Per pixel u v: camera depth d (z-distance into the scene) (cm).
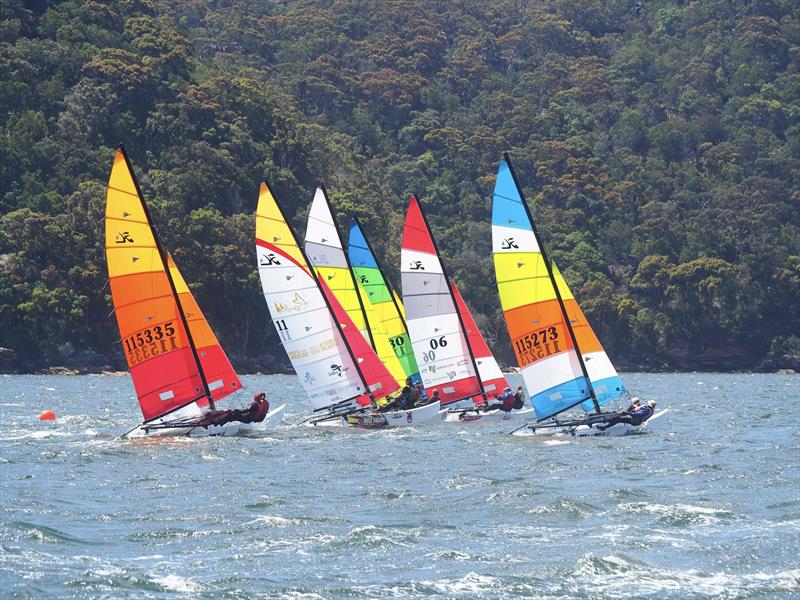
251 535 9431
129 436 16400
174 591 7744
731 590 7938
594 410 17275
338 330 18375
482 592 7856
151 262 15875
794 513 10375
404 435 17175
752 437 17438
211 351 16850
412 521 10062
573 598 7750
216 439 16425
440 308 19512
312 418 18562
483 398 19738
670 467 13362
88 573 8062
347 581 8069
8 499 10894
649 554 8850
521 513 10412
